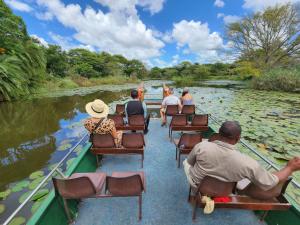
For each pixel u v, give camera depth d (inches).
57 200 61.7
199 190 55.3
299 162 47.7
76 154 149.9
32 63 500.7
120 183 59.3
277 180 47.3
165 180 90.7
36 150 161.0
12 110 332.5
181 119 136.1
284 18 648.4
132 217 68.1
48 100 441.7
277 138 166.7
